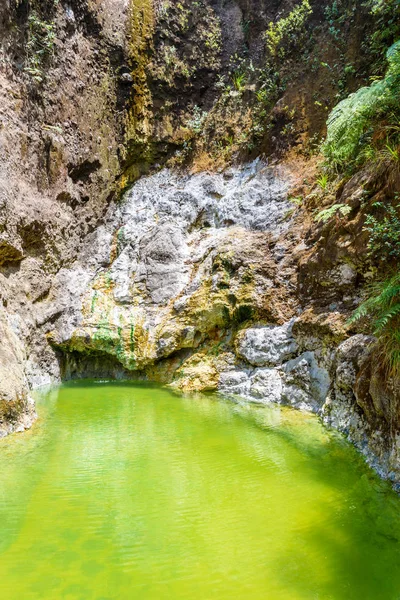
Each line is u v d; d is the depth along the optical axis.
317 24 8.99
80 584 2.35
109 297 8.34
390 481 3.42
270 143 8.81
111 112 9.66
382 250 4.94
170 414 5.66
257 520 3.02
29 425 5.10
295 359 6.18
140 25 9.96
